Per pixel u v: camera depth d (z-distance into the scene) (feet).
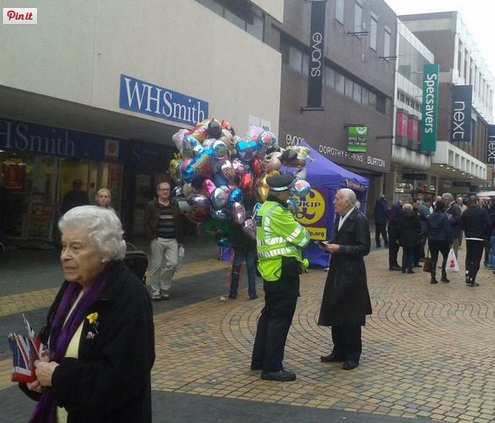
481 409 15.80
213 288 34.73
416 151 126.21
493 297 35.32
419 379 18.43
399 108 116.26
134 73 39.55
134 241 56.18
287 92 69.72
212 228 31.30
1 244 44.45
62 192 50.06
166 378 17.99
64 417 8.19
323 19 72.02
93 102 36.11
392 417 15.03
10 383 17.26
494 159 202.59
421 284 40.27
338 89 87.30
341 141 87.71
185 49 45.16
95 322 7.57
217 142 29.89
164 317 26.81
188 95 45.88
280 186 18.22
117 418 7.68
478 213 39.63
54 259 41.78
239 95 53.72
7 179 47.21
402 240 45.44
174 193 32.19
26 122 43.93
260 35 61.46
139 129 48.21
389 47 108.78
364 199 50.08
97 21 35.94
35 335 8.47
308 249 45.19
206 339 23.06
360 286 19.48
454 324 27.27
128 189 56.13
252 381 17.87
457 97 141.90
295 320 26.96
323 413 15.24
